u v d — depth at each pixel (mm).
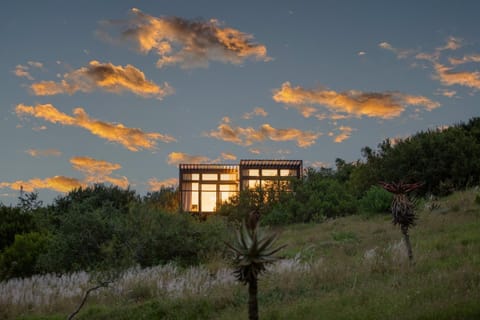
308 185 43031
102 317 13930
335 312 10633
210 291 15031
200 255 23391
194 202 61719
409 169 37656
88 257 22734
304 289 13984
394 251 16500
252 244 8094
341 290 13109
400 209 15250
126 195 41625
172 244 23266
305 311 11273
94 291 17156
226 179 62188
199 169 62250
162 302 14305
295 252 20969
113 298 16312
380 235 22203
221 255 22844
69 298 16562
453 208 25766
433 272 13141
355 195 42062
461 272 12102
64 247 22891
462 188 34875
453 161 35812
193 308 13492
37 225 28906
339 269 15320
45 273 23406
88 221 23078
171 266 20438
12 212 28156
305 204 39281
